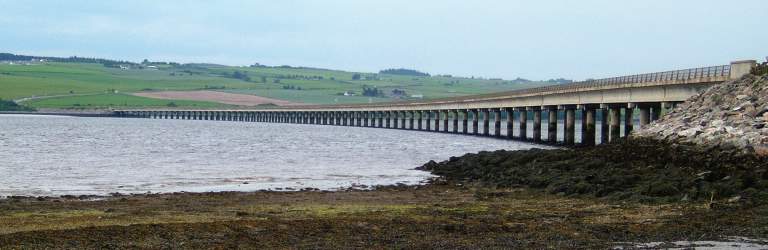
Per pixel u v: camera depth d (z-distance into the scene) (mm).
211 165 76000
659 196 40781
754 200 37250
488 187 51312
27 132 156125
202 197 46219
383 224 33312
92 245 28438
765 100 57188
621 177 45531
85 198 46250
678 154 50094
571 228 32125
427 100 193125
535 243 28859
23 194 49938
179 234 30531
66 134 149125
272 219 35000
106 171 68312
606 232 31047
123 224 33812
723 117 57156
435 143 124312
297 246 28594
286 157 88312
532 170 54969
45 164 75500
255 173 67125
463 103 166750
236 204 42469
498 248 28000
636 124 196000
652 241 28906
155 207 40906
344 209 39406
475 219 35031
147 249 27938
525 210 38250
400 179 60844
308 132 178500
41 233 30203
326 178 62250
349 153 96562
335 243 29141
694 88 75375
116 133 158625
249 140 132250
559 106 117562
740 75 67500
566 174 50781
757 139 49125
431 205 41344
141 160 82125
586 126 108062
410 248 28172
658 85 82438
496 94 147500
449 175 62281
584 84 105500
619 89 93500
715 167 45406
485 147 111938
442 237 30344
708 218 33594
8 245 28156
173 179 61562
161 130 182250
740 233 30062
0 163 76125
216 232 31016
